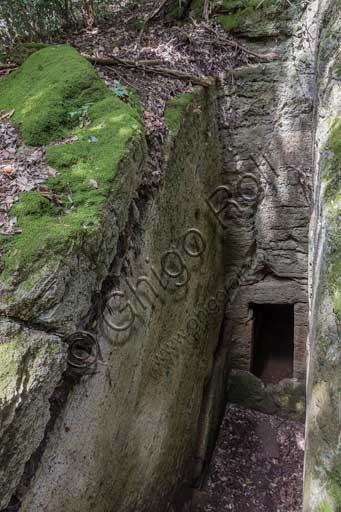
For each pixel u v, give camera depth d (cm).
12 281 263
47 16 583
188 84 542
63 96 391
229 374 826
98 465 345
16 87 441
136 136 362
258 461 715
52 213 305
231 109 653
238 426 779
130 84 486
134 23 648
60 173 334
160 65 544
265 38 618
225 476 688
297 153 661
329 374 298
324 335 314
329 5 465
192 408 609
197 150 559
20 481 257
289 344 924
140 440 432
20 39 566
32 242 275
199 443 655
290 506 637
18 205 303
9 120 395
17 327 258
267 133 662
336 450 271
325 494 271
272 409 804
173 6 648
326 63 443
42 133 368
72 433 303
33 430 249
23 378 243
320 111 445
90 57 487
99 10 666
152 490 482
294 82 619
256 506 642
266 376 864
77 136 367
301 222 707
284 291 776
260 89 637
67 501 303
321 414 302
